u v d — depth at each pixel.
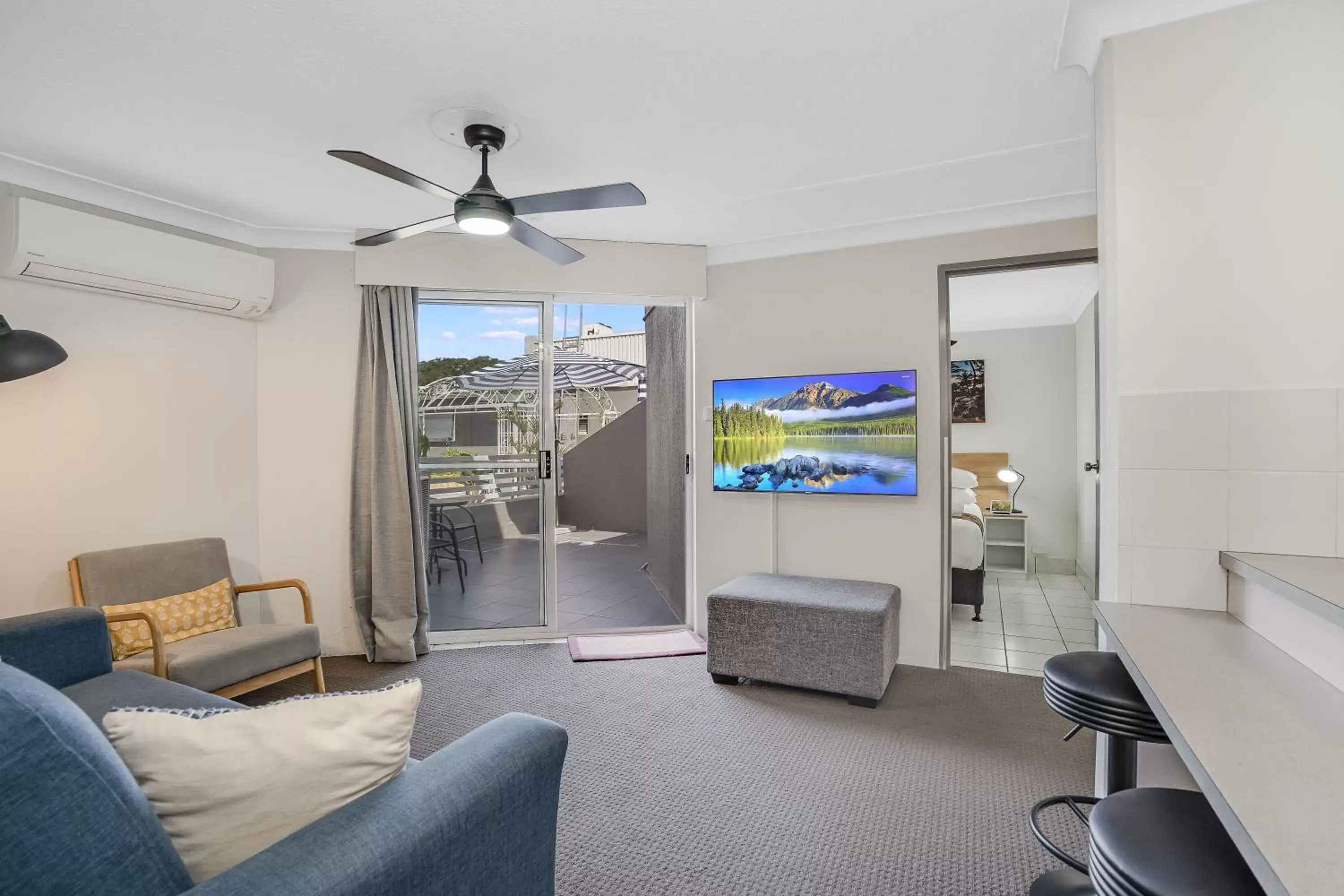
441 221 2.57
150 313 3.33
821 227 3.71
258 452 3.73
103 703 2.07
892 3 1.86
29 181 2.88
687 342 4.20
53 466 3.02
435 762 1.23
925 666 3.61
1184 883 0.94
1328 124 1.71
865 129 2.61
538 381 4.09
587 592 5.34
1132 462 1.84
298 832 1.02
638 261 3.97
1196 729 1.07
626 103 2.39
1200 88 1.79
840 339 3.78
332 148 2.72
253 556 3.70
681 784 2.38
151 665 2.59
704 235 3.85
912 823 2.13
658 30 1.97
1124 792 1.20
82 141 2.66
